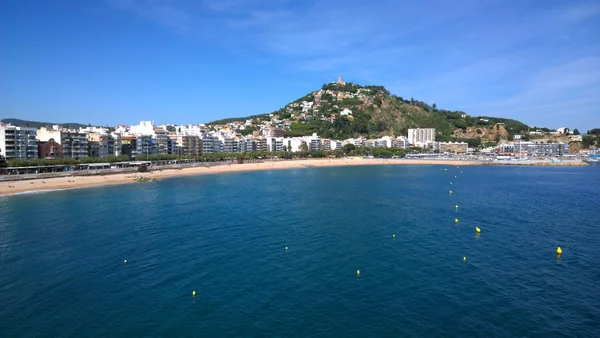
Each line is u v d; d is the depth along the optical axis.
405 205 107.69
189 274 55.34
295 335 39.41
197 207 104.88
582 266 58.28
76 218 90.62
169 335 39.69
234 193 132.38
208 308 45.22
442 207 104.75
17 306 46.00
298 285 51.41
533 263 59.66
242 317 43.09
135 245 68.94
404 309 44.69
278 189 143.38
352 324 41.44
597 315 43.22
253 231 78.62
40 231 78.56
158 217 91.88
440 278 53.59
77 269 57.41
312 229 80.25
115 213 96.56
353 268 57.47
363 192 134.38
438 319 42.38
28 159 172.12
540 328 40.56
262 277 54.16
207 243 70.19
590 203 111.62
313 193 132.12
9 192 130.75
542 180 178.62
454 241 71.44
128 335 39.72
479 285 51.25
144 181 172.25
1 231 78.62
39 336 39.59
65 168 178.88
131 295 48.72
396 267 57.84
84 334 39.97
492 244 69.56
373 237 74.12
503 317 42.78
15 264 59.59
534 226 82.94
